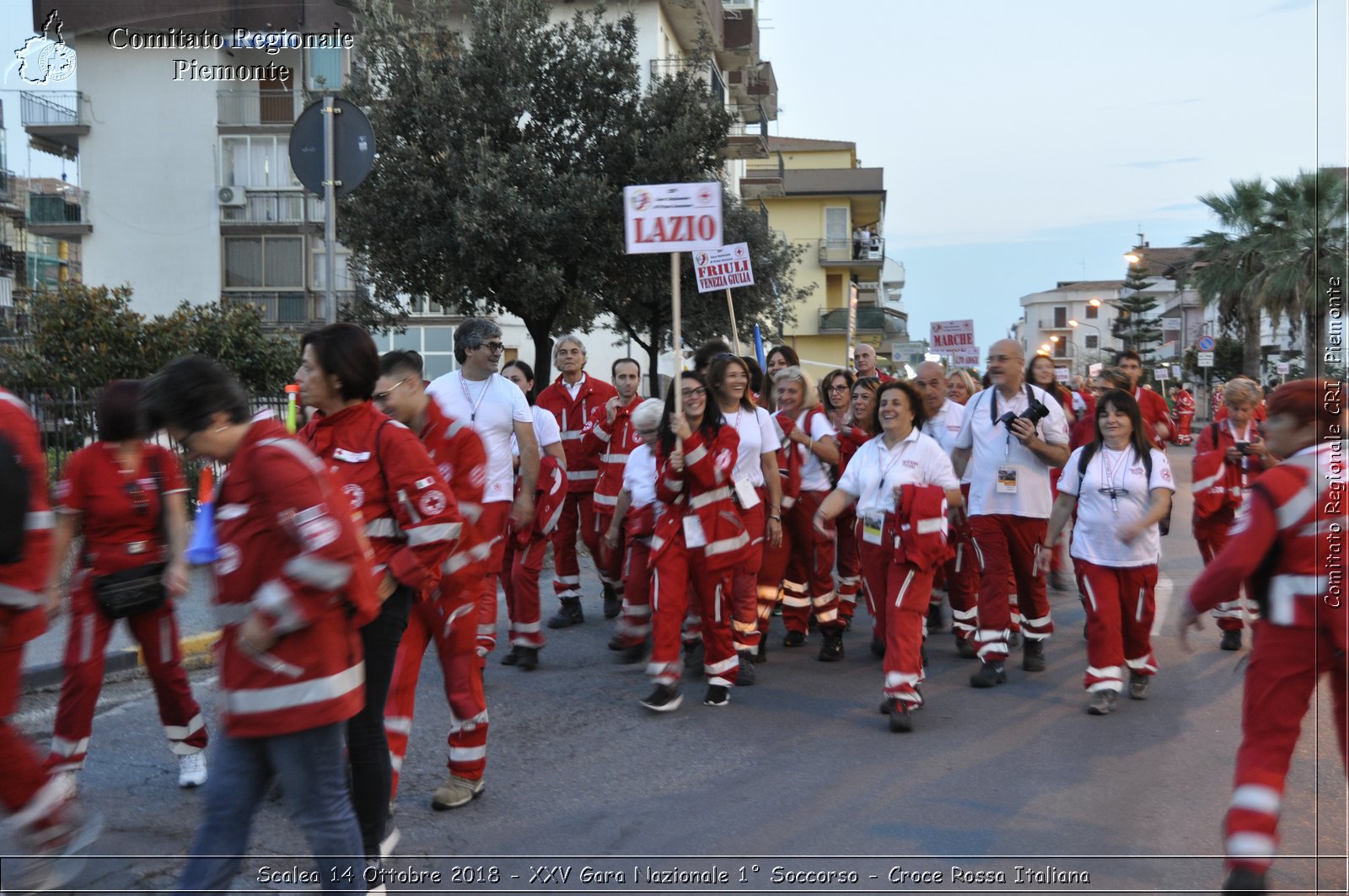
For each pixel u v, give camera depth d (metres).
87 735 5.19
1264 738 4.03
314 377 4.24
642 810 5.20
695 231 7.34
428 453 4.77
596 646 8.91
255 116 30.83
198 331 15.19
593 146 19.36
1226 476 9.20
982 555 7.79
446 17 19.23
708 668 7.06
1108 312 118.56
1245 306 39.25
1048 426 7.73
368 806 4.22
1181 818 5.03
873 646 8.61
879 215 59.34
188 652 8.15
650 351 24.06
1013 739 6.30
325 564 3.38
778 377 8.58
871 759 5.94
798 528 8.62
